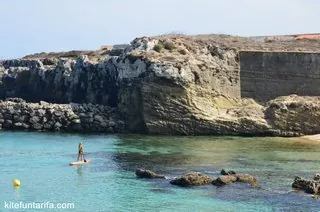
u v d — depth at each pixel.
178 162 67.50
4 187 54.16
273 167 64.31
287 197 50.12
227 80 103.69
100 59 122.06
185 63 96.19
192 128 94.56
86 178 58.34
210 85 99.56
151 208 46.94
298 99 98.81
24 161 67.69
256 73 105.88
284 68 104.94
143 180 57.38
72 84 112.88
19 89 123.12
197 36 119.00
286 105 95.25
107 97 107.06
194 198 49.94
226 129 94.25
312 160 69.25
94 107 99.94
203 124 94.38
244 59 106.50
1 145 80.31
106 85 107.88
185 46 105.62
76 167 64.12
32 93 121.19
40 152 74.50
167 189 53.38
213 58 103.81
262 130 93.81
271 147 80.56
